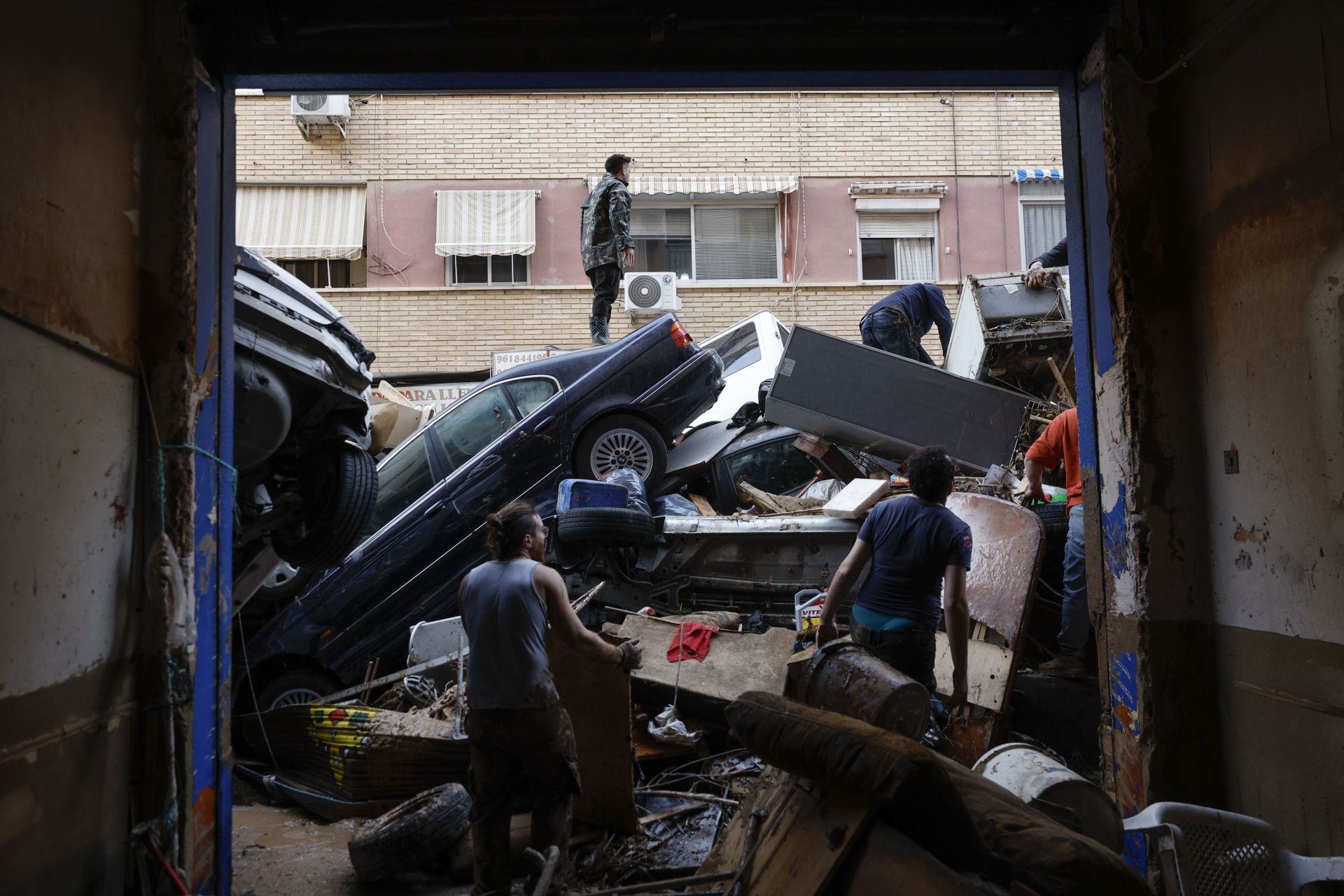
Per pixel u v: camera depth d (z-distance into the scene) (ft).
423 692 20.21
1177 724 11.28
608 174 34.12
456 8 11.98
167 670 10.73
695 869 13.25
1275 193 9.87
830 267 48.26
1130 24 12.07
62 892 8.98
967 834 7.21
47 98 8.93
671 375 25.98
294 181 47.29
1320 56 9.00
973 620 17.25
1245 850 8.79
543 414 25.18
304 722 18.72
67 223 9.31
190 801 10.88
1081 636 17.49
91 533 9.66
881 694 10.43
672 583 21.58
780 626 21.12
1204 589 11.44
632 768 14.40
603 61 12.84
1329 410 9.05
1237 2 10.38
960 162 48.70
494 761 12.14
